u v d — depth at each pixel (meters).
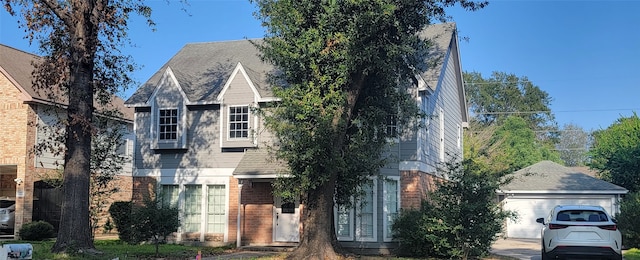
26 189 27.02
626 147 33.56
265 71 25.67
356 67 17.06
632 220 24.02
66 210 16.67
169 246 22.59
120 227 23.70
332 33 16.91
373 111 18.19
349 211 22.27
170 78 24.75
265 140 23.39
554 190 33.34
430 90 22.31
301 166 16.89
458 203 18.62
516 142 57.97
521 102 71.81
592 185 33.00
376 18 16.09
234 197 23.77
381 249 21.81
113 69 18.52
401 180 22.05
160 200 21.27
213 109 24.44
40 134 27.81
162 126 24.62
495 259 19.89
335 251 19.19
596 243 17.00
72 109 16.97
